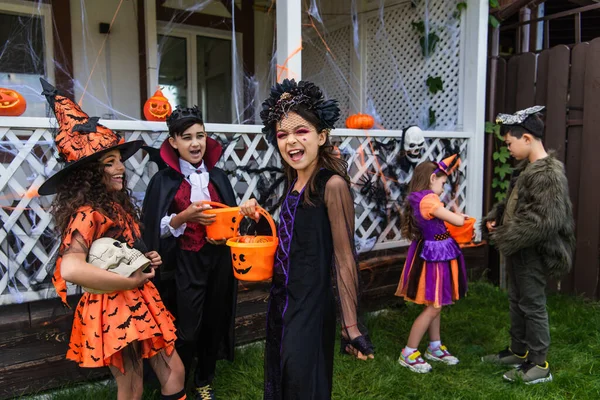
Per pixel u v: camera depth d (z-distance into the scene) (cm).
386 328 363
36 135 251
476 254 466
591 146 412
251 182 325
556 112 434
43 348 250
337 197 172
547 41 497
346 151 376
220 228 216
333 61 638
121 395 192
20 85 467
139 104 529
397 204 409
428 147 427
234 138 318
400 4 528
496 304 413
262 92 634
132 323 179
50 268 258
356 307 171
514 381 283
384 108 562
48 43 471
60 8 472
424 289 285
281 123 176
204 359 251
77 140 182
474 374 295
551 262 271
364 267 380
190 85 583
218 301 245
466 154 457
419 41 508
